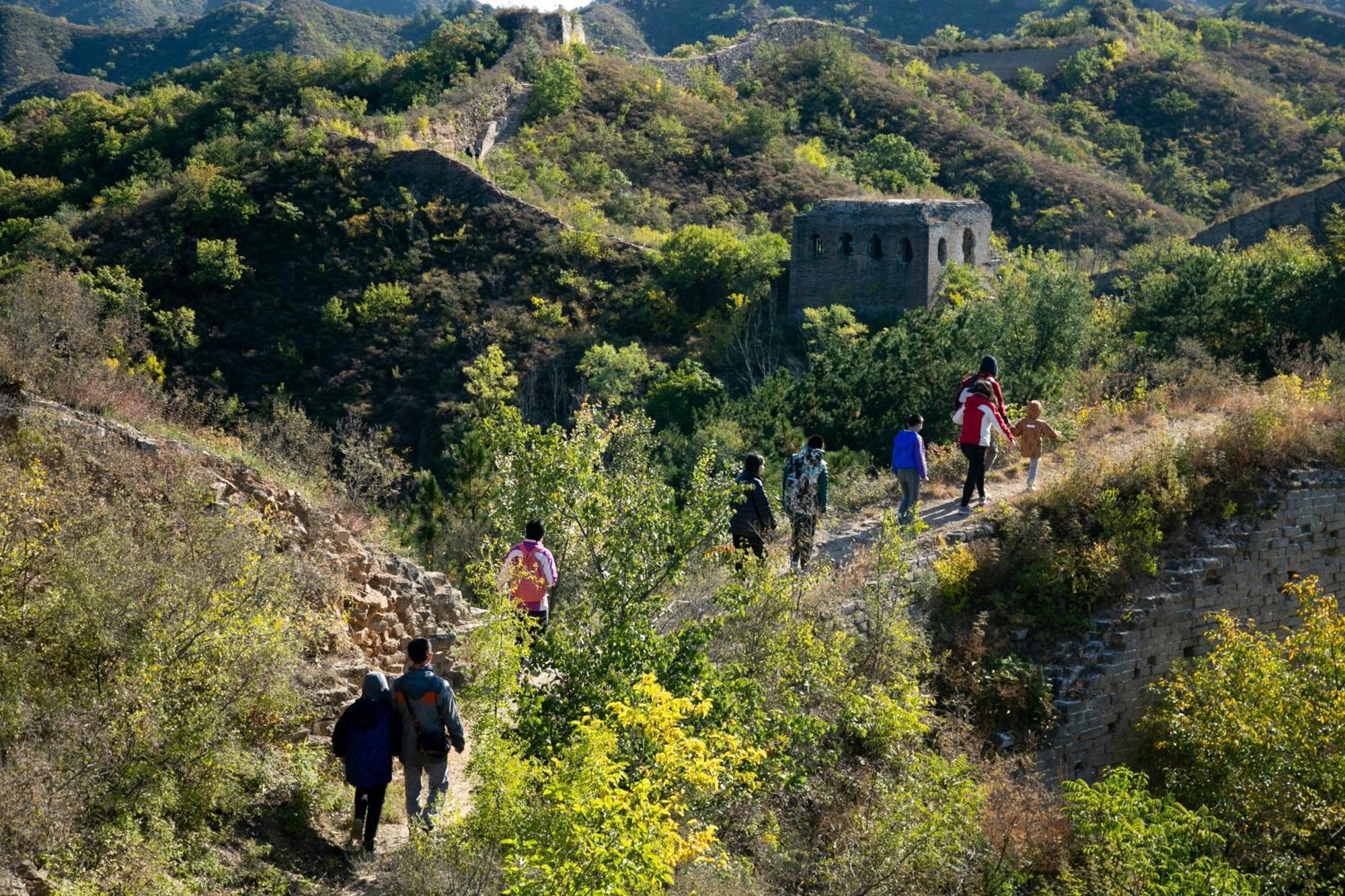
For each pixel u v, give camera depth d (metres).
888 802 8.27
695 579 9.90
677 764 6.37
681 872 6.90
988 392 13.22
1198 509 13.48
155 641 6.82
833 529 13.25
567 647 7.97
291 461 16.38
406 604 10.79
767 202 54.31
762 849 8.04
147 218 42.16
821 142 63.78
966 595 11.95
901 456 12.55
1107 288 44.91
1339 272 25.03
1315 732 10.09
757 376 38.47
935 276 41.06
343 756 7.20
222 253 39.88
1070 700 11.52
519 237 43.81
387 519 14.70
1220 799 10.06
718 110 63.34
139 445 9.77
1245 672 10.73
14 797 5.46
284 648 7.51
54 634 6.77
